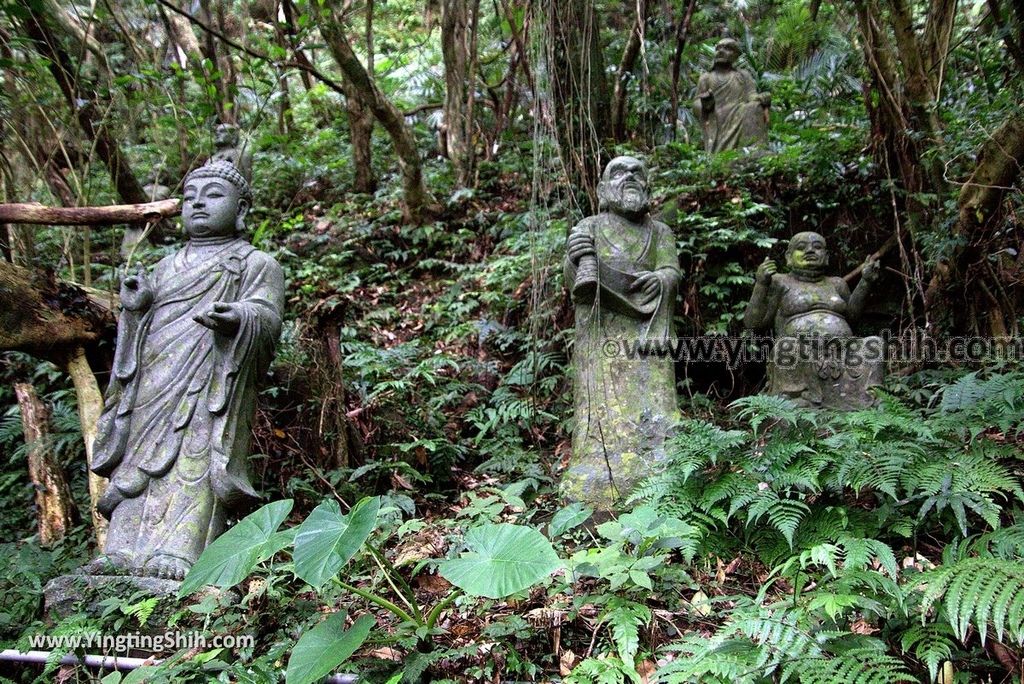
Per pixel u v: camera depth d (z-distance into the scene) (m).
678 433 4.39
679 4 9.09
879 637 3.08
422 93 11.12
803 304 5.26
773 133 9.04
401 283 7.73
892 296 6.30
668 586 3.58
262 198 9.16
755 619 2.87
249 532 3.12
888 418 3.62
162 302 4.50
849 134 7.22
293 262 7.83
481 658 3.24
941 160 5.54
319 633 2.98
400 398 5.73
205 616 3.58
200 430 4.21
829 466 3.69
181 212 5.05
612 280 4.75
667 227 5.13
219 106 8.59
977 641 3.05
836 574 3.04
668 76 9.06
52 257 7.02
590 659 3.12
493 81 9.61
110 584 3.75
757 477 3.72
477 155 9.20
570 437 5.54
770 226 6.75
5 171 6.11
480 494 4.98
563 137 6.11
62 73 6.52
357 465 5.39
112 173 7.45
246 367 4.29
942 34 5.62
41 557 4.31
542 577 2.80
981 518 3.63
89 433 4.85
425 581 3.94
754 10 10.98
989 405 3.60
